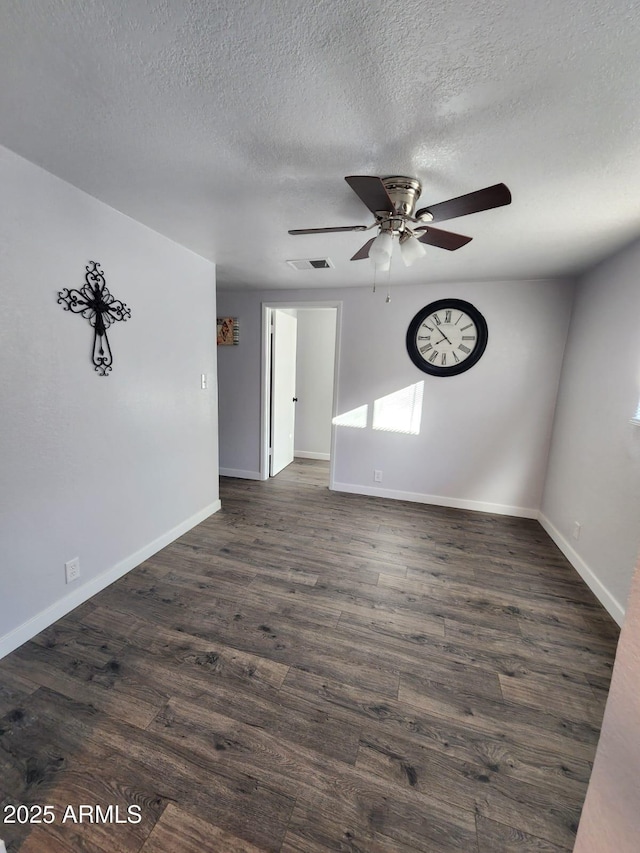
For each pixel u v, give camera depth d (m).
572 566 2.67
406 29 0.92
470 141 1.35
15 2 0.88
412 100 1.16
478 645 1.87
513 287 3.30
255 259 2.87
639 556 0.62
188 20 0.92
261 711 1.46
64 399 1.89
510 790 1.22
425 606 2.17
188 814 1.12
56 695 1.50
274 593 2.24
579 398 2.84
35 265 1.69
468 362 3.48
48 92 1.16
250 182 1.71
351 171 1.58
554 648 1.87
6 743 1.31
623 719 0.64
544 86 1.08
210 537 2.95
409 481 3.88
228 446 4.57
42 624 1.86
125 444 2.32
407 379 3.72
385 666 1.71
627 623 0.64
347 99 1.17
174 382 2.71
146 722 1.40
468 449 3.64
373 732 1.40
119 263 2.13
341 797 1.18
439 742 1.37
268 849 1.05
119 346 2.20
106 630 1.88
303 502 3.78
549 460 3.37
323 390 5.52
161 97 1.18
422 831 1.10
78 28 0.94
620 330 2.32
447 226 2.10
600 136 1.30
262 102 1.19
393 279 3.36
